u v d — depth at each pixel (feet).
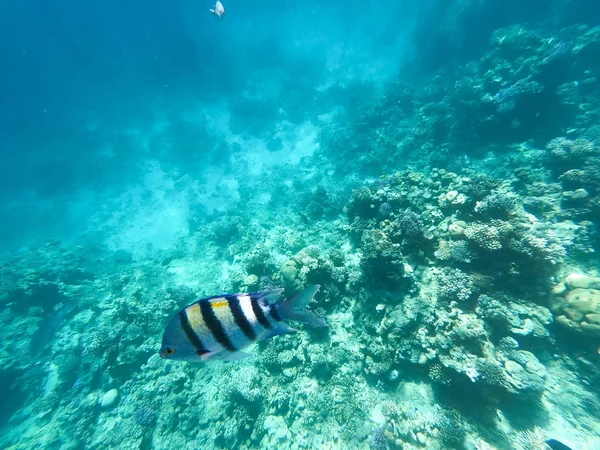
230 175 86.43
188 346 5.74
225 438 25.88
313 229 46.24
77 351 39.27
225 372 32.09
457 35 79.56
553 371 20.93
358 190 36.99
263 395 27.35
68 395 34.96
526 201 30.99
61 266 56.13
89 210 91.61
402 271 26.09
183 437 28.43
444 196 32.01
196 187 86.63
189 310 5.74
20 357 40.57
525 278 23.15
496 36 60.44
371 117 73.92
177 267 54.44
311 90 103.86
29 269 51.98
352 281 29.43
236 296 5.87
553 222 28.84
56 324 45.60
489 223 25.45
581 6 55.62
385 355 24.27
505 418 20.18
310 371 27.45
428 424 21.59
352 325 28.50
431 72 84.94
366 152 66.85
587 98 41.96
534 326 21.04
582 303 20.49
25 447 31.07
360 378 26.00
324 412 25.22
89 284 55.16
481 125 48.24
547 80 45.11
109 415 32.14
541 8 64.85
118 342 36.65
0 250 80.48
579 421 18.90
